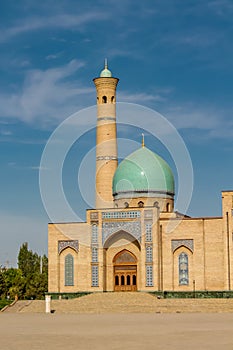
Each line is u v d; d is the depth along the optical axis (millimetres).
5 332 49812
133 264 97812
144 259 94625
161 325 54844
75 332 48750
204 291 94000
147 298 89812
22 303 91062
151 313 79125
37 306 88750
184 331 48188
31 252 153875
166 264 96500
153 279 94000
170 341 41000
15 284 128625
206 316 69500
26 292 128125
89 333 47625
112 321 61562
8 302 96625
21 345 39938
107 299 90688
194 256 95625
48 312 82688
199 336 44031
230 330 48750
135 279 97625
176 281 95875
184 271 95812
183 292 94688
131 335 45406
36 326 56000
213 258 94750
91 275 96750
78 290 97438
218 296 93188
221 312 80000
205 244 95375
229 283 92875
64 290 98062
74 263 98312
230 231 93750
